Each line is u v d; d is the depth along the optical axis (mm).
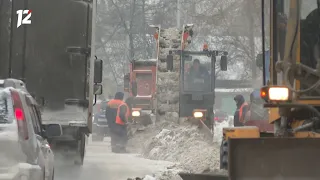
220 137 69812
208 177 24891
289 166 22797
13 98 23062
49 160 27047
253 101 52656
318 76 23281
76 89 40688
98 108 123062
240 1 119812
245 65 129125
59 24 40812
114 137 66125
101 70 45531
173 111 69562
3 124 22484
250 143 22891
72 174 43031
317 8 25141
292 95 23062
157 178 37531
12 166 21938
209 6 139750
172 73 71875
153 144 59062
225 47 144375
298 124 24922
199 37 147250
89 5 41000
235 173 22922
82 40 40906
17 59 40531
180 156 55188
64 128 40562
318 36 24953
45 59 40625
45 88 40531
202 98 70875
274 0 26125
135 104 84938
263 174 22859
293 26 23141
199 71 71688
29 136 23234
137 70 90562
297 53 24547
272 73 25906
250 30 114938
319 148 22703
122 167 48844
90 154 63250
